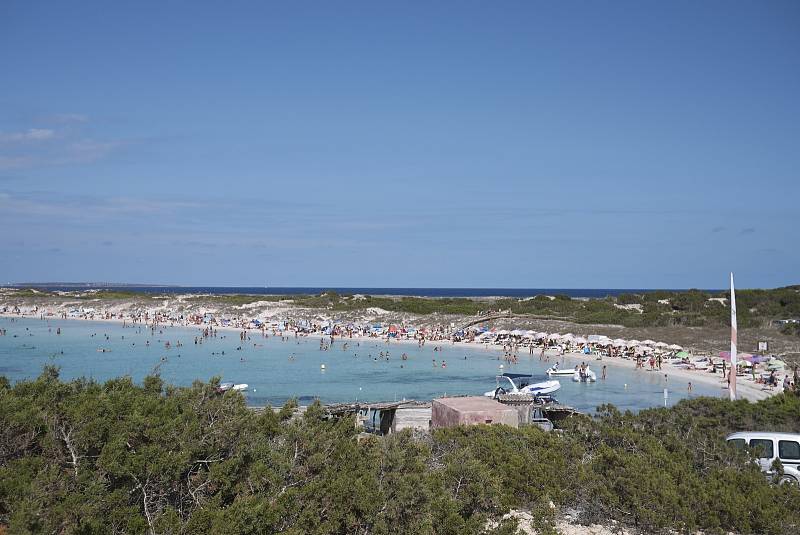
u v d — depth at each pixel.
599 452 17.97
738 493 15.75
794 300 101.88
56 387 14.57
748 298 106.38
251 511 11.21
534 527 14.95
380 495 12.80
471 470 15.02
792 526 14.78
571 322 102.19
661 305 109.19
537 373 68.50
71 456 12.46
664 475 16.42
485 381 62.97
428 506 12.94
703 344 80.06
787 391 28.39
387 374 67.56
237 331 114.06
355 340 100.12
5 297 159.75
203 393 15.56
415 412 40.53
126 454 12.30
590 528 15.73
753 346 75.19
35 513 10.13
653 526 15.38
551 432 21.42
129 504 11.85
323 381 62.09
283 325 114.44
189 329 116.94
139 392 15.70
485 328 104.38
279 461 13.08
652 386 59.62
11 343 92.00
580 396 54.28
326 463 13.68
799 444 18.62
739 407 24.95
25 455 12.49
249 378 63.47
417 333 101.88
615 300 121.25
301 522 11.91
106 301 150.62
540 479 17.12
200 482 12.68
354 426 15.60
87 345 90.50
